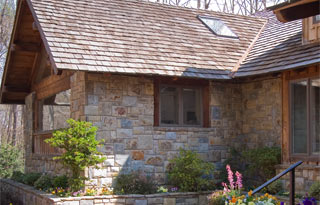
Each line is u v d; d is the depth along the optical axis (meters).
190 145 12.02
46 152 13.51
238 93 12.96
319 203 8.61
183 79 12.11
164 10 14.59
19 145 24.00
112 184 10.80
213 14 15.55
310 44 10.96
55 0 12.62
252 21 15.87
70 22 11.80
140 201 10.30
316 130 10.22
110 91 11.04
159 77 11.74
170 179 11.37
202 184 11.16
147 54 11.58
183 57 12.05
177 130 11.84
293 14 7.05
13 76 15.58
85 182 10.46
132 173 11.08
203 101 12.55
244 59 12.97
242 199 8.41
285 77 11.12
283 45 12.15
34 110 15.23
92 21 12.25
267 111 12.07
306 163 10.38
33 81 15.68
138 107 11.37
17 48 14.03
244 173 12.01
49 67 13.82
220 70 12.07
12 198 13.84
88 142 9.96
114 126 10.99
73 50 10.58
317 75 10.19
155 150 11.48
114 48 11.31
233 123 12.81
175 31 13.41
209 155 12.29
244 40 14.25
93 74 10.86
